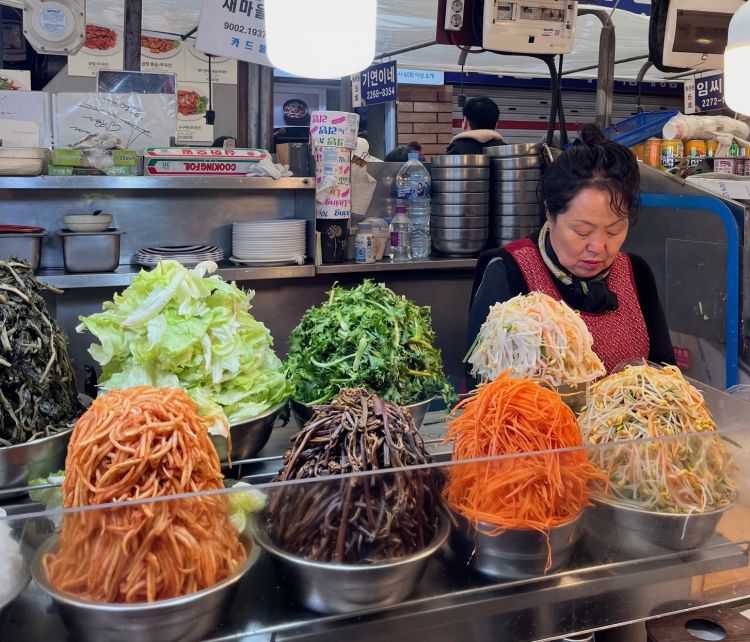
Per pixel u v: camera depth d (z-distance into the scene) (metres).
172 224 3.63
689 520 1.16
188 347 1.43
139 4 3.40
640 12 5.19
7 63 5.82
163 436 0.97
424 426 1.57
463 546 1.08
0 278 1.37
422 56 7.00
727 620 1.25
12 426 1.30
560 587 1.11
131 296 1.51
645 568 1.16
